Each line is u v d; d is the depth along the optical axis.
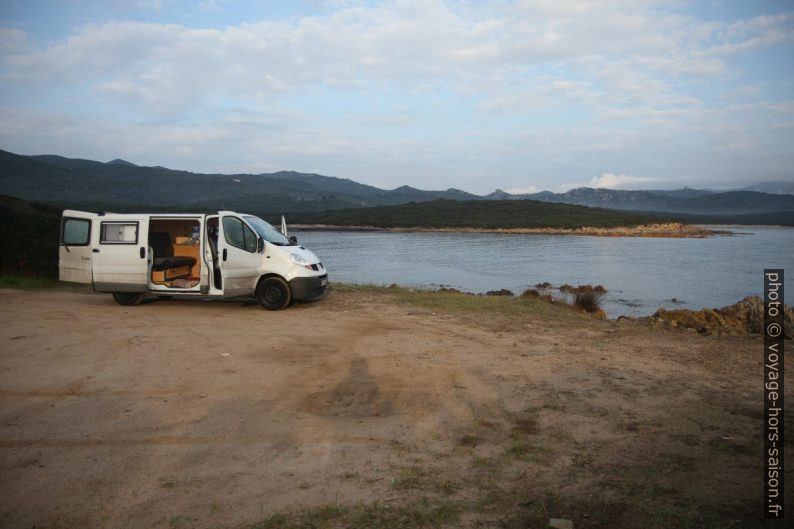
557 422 5.26
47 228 17.25
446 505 3.64
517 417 5.40
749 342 9.05
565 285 28.59
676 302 24.08
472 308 12.29
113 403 5.72
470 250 61.56
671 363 7.52
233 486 3.95
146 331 9.31
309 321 10.52
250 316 10.98
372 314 11.40
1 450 4.55
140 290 11.55
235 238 11.56
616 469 4.23
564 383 6.54
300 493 3.83
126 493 3.84
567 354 8.00
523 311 12.03
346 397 6.00
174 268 12.20
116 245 11.61
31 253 16.64
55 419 5.25
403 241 82.00
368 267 40.62
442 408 5.66
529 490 3.88
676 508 3.58
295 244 12.68
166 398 5.90
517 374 6.90
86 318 10.39
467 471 4.20
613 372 7.02
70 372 6.79
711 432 4.98
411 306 12.45
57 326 9.54
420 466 4.29
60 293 14.00
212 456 4.47
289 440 4.82
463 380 6.63
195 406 5.67
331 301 13.02
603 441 4.80
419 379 6.67
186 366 7.17
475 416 5.43
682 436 4.89
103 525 3.43
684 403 5.80
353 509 3.58
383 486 3.94
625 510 3.58
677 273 37.28
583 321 11.02
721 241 91.62
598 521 3.45
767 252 61.25
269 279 11.62
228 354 7.84
